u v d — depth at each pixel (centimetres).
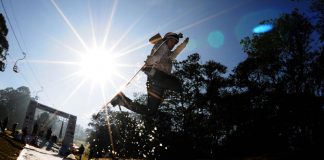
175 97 2898
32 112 3838
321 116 2620
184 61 3334
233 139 2797
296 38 3366
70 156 2261
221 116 3250
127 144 1845
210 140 2989
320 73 3036
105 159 2567
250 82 3528
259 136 2700
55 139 3572
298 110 2834
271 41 3538
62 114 4138
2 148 1411
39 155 1781
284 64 3356
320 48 3178
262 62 3447
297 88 3150
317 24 3231
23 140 2441
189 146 2747
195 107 3161
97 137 4588
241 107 3241
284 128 2788
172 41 327
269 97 3269
